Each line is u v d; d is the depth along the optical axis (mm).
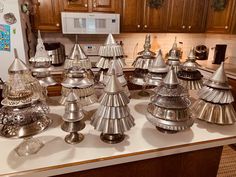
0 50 2098
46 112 856
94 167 791
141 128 1043
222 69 1013
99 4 2568
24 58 2201
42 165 748
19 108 745
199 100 1078
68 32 2533
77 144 890
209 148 1021
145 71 1311
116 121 819
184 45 3455
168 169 979
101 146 880
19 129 725
